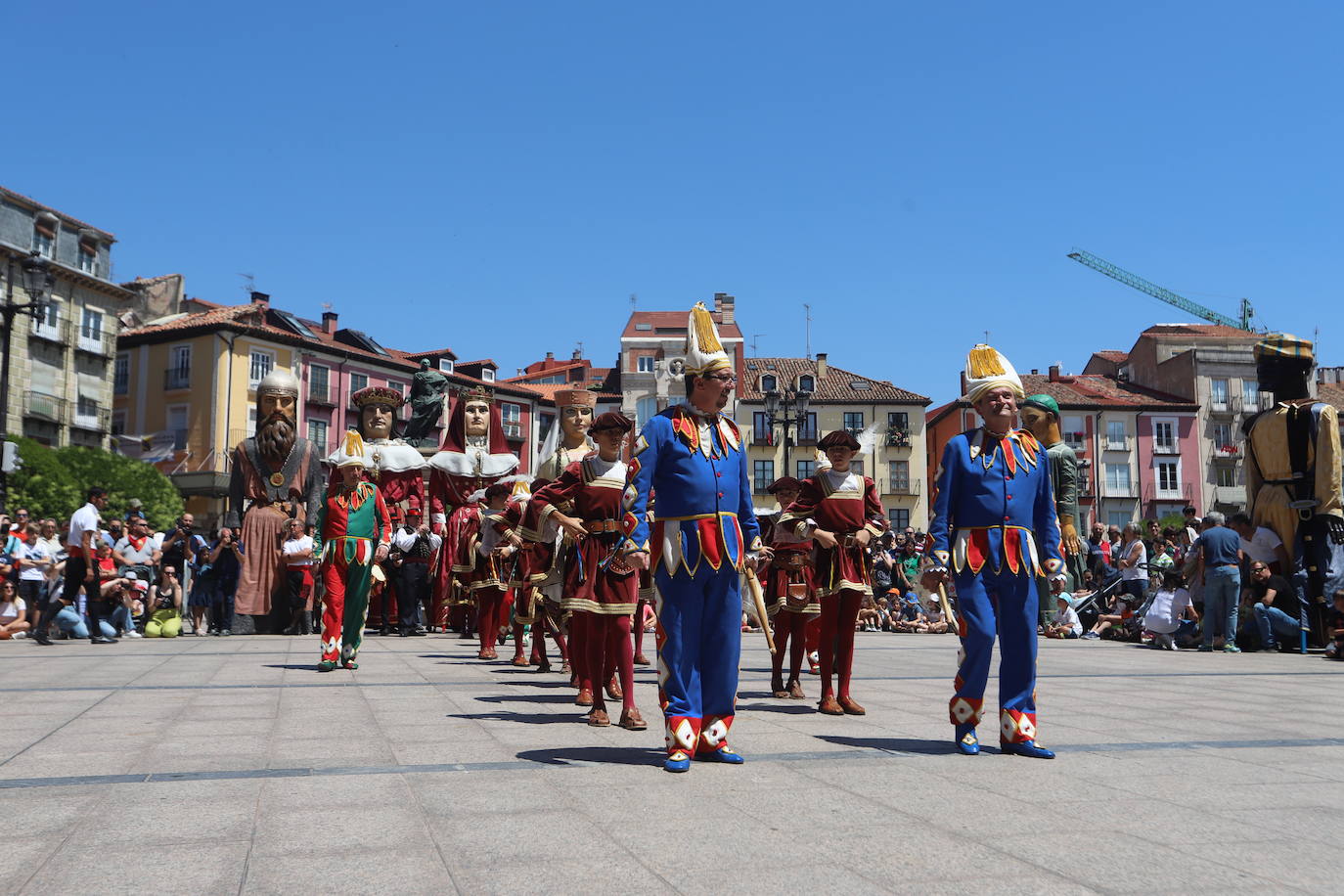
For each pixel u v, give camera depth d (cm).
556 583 709
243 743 506
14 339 4153
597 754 489
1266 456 1509
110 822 344
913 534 2202
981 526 525
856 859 305
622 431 617
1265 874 296
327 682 816
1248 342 6712
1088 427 6250
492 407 1689
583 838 326
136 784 407
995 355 555
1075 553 1327
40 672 895
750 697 768
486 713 632
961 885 280
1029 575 516
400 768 443
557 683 835
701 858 304
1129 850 320
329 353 5247
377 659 1063
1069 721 630
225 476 4688
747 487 510
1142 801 393
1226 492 6272
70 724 571
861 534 683
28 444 3647
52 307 4338
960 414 6425
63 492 3606
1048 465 541
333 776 424
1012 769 461
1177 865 304
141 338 4950
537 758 474
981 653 512
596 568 600
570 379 7056
